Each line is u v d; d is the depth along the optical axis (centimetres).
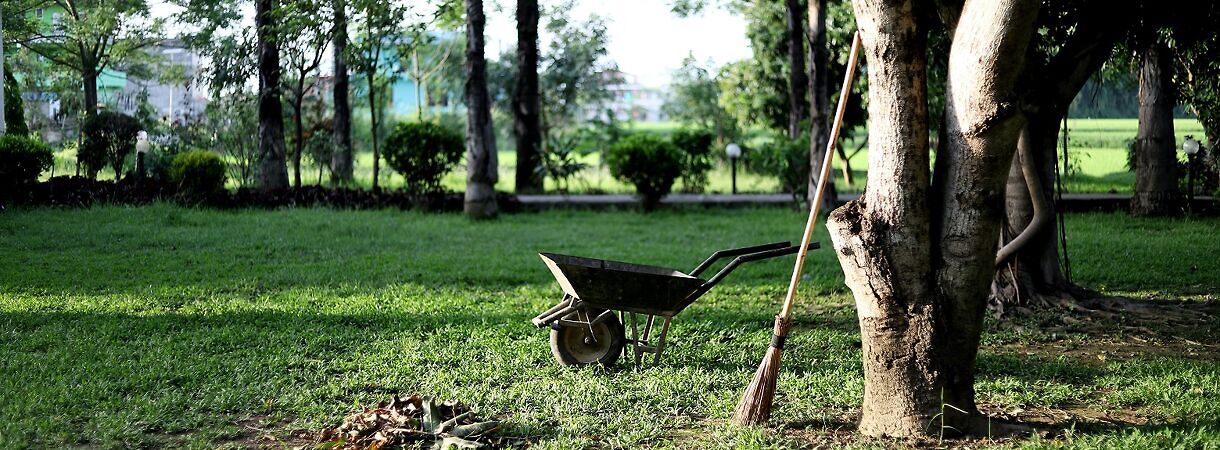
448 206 1752
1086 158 2456
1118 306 874
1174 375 624
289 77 2070
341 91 2208
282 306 858
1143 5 857
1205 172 1816
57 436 503
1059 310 866
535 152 2253
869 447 484
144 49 2505
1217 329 793
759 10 2388
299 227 1406
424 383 612
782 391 596
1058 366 654
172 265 1074
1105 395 593
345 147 2217
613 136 2466
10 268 1029
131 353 673
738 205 1866
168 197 1600
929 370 496
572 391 590
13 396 562
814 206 516
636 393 591
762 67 2456
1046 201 872
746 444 496
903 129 477
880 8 467
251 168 2017
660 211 1814
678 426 539
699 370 640
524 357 672
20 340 707
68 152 2470
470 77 1627
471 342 716
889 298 495
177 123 2062
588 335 655
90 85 2191
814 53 1691
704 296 941
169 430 523
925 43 477
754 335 755
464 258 1171
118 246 1194
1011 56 442
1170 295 954
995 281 900
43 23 2416
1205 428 506
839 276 1055
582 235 1441
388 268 1080
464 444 487
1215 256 1177
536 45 2256
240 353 680
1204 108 1672
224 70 1773
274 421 542
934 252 491
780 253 642
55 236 1250
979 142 464
